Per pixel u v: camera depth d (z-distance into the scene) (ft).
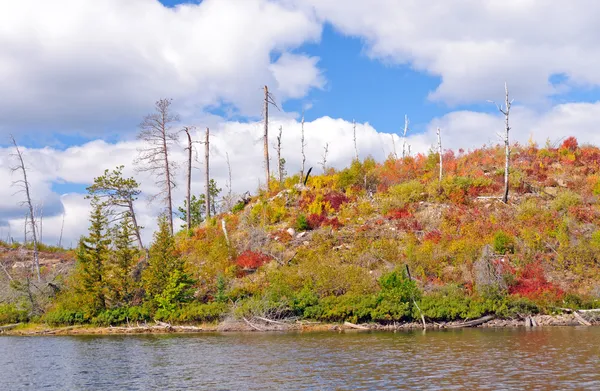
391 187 150.61
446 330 97.04
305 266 117.60
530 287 105.70
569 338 80.38
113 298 122.52
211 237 147.23
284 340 88.58
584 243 115.03
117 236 128.16
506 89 137.59
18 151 156.46
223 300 114.21
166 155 171.94
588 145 163.43
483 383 51.52
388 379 54.70
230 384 54.80
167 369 64.85
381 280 107.96
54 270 156.15
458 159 164.76
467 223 129.70
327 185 161.38
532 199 136.46
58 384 58.70
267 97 180.24
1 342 101.35
